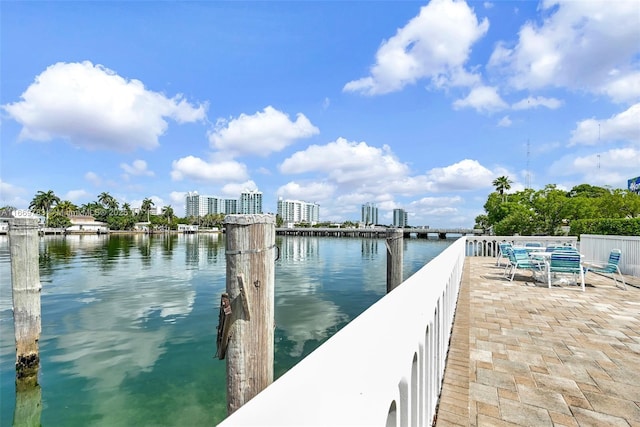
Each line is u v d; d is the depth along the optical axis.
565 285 6.57
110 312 8.66
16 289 5.23
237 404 1.90
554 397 2.33
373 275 15.23
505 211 32.66
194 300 10.05
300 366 0.69
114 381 4.89
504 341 3.44
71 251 28.98
